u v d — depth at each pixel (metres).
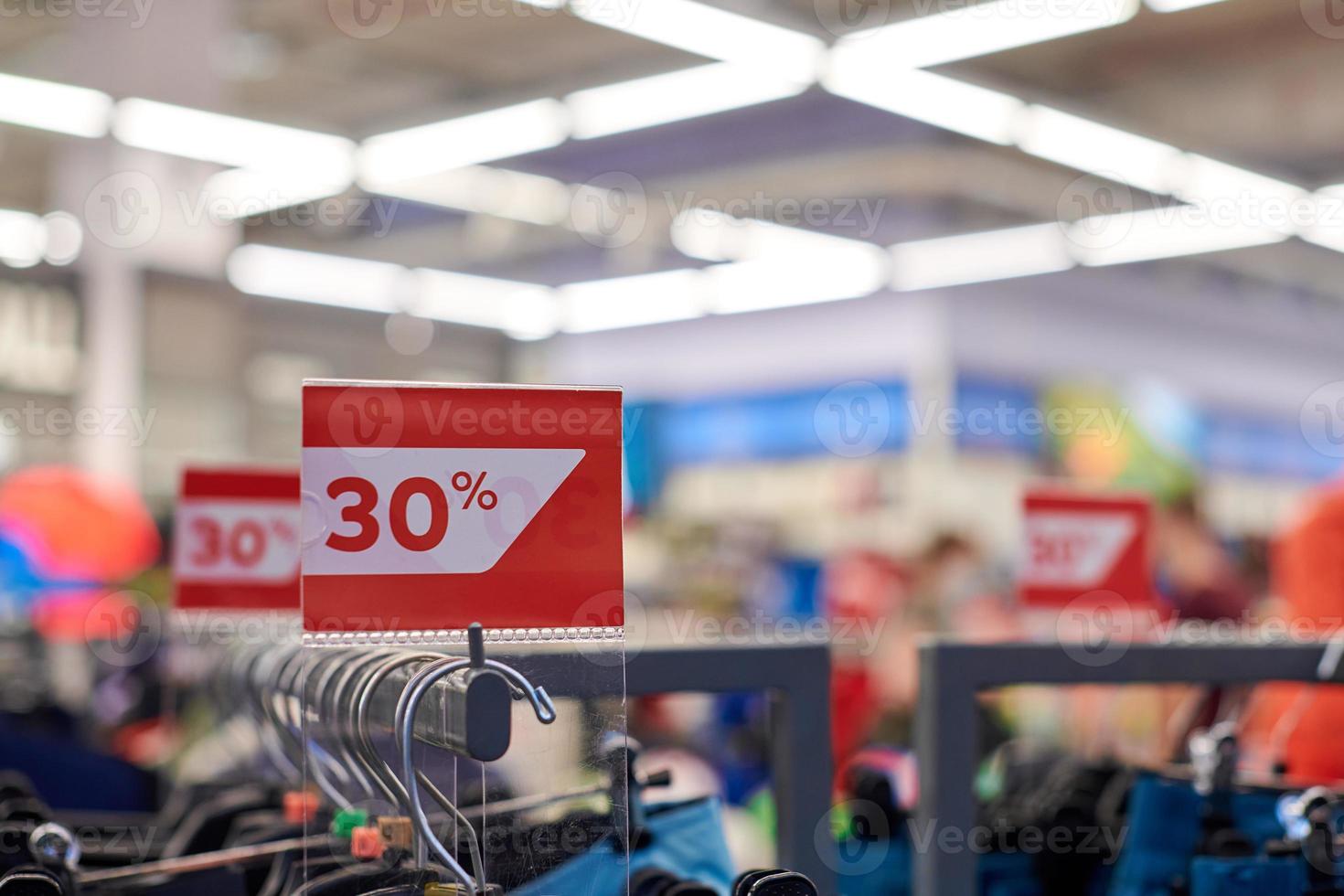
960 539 5.79
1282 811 1.62
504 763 0.97
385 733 0.96
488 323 10.32
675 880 1.32
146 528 4.86
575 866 0.97
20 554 4.54
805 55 4.68
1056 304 10.48
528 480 0.99
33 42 5.09
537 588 0.98
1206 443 11.55
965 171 7.17
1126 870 1.71
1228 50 5.59
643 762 4.02
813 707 1.55
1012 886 2.00
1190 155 6.38
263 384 8.79
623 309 10.24
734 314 10.91
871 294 10.02
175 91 5.16
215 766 2.58
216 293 6.40
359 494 0.97
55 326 6.24
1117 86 5.89
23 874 1.22
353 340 9.50
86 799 2.98
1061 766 2.18
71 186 6.08
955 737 1.67
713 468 10.95
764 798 3.49
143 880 1.51
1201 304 11.43
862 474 10.02
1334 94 6.06
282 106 5.86
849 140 6.59
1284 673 1.81
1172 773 1.73
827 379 10.31
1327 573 2.47
